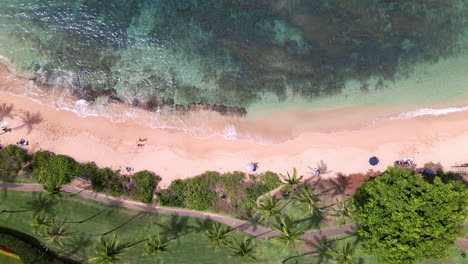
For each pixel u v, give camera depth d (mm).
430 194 38094
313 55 49719
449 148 46625
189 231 45344
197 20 50781
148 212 45781
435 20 49406
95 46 50312
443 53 48781
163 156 47125
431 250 37969
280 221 45281
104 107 48469
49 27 50406
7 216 45281
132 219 45562
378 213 38531
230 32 50406
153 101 48781
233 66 49781
